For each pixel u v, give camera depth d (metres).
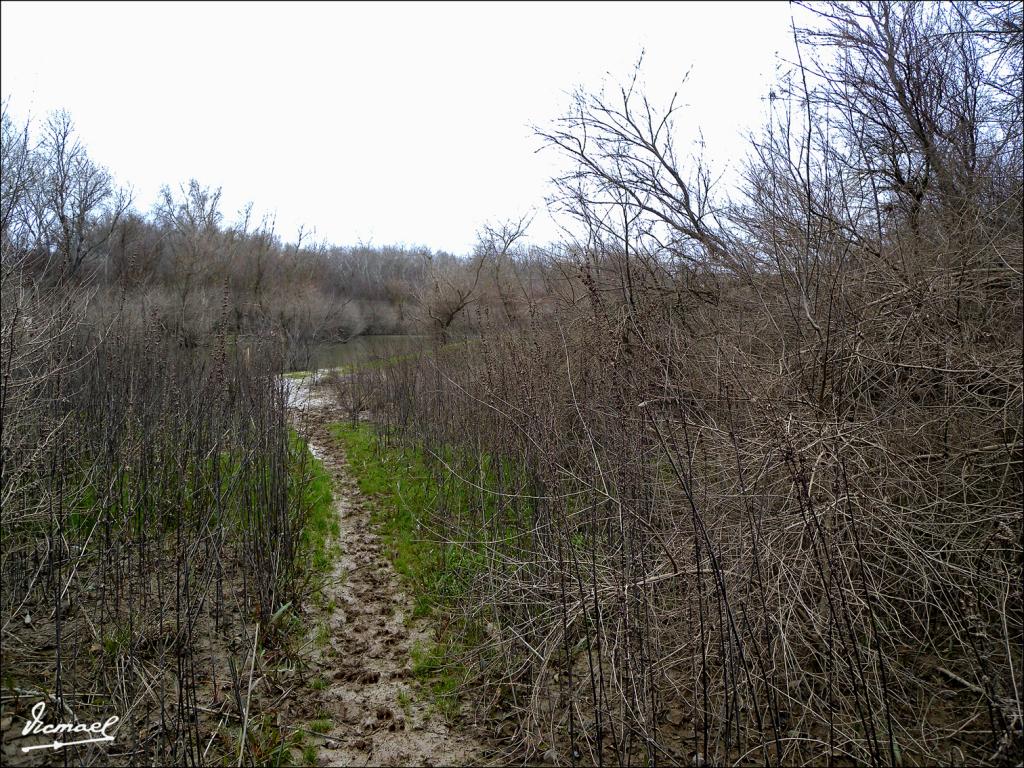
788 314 6.25
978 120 6.95
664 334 5.63
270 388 7.63
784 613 4.04
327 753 4.09
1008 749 3.32
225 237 26.53
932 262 5.78
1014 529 4.20
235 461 7.29
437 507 7.70
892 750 3.23
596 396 5.39
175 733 3.62
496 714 4.52
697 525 3.76
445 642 5.41
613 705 4.25
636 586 4.02
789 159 6.06
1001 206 5.48
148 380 7.50
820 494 4.33
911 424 5.05
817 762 3.78
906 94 7.54
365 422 15.49
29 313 6.09
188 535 5.03
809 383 5.52
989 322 5.07
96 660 4.43
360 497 9.35
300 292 27.14
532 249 12.79
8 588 4.86
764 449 4.43
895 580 4.71
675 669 4.52
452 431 8.76
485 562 5.75
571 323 7.11
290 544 6.25
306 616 5.78
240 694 4.34
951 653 4.39
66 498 5.46
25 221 10.77
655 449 4.89
